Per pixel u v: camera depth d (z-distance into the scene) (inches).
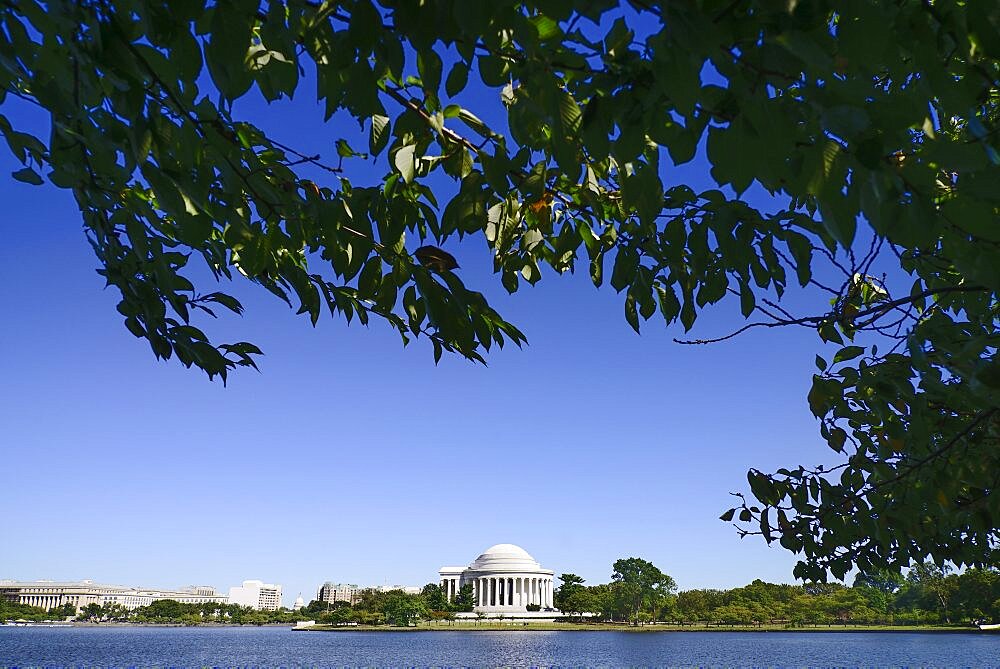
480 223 160.2
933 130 85.2
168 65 125.0
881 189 87.0
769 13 83.1
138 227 168.2
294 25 112.1
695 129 101.9
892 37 90.2
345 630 6953.7
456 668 2471.7
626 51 100.0
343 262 171.2
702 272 163.8
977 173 89.8
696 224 159.0
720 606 6358.3
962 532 277.6
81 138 141.2
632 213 188.5
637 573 6717.5
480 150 150.3
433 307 164.9
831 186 91.8
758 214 152.0
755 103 88.0
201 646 4439.0
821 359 222.2
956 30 86.6
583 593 6943.9
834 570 287.7
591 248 207.3
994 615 5059.1
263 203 165.6
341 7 111.7
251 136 160.1
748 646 3838.6
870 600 6673.2
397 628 6712.6
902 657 2787.9
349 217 166.6
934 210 91.7
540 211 197.6
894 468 248.2
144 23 107.0
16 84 137.9
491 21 92.3
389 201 168.2
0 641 5098.4
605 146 105.1
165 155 148.9
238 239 178.2
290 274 194.5
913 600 6008.9
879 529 251.8
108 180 162.7
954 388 192.7
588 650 3540.8
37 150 163.9
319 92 124.0
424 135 156.1
